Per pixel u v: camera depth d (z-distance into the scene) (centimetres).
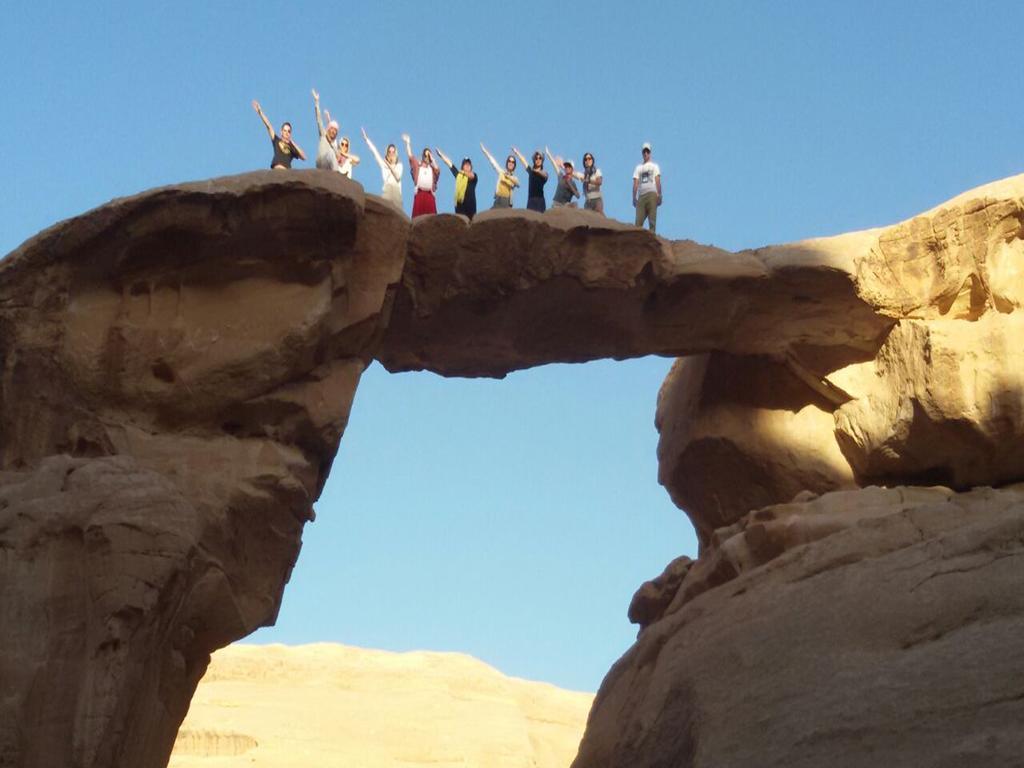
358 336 1645
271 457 1584
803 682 1300
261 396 1595
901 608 1326
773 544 1575
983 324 1700
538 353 1825
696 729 1339
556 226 1683
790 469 1850
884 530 1462
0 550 1441
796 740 1240
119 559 1425
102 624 1409
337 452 1667
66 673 1406
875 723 1212
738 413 1878
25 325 1569
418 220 1664
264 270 1616
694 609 1552
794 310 1797
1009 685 1185
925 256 1745
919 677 1233
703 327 1811
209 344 1586
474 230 1667
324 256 1606
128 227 1556
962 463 1728
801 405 1866
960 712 1184
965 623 1282
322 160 1766
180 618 1497
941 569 1345
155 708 1488
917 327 1739
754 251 1809
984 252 1702
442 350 1798
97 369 1572
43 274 1570
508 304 1730
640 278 1734
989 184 1733
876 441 1773
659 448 2062
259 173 1572
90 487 1468
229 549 1559
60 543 1447
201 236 1574
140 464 1541
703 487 1934
